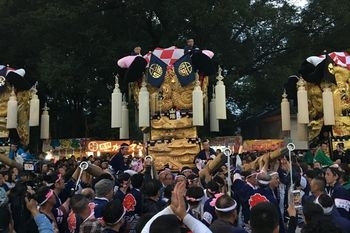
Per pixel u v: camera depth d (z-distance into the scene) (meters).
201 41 34.88
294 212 6.77
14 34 35.53
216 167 9.94
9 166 14.91
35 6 35.19
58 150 29.61
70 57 32.41
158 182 7.52
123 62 17.27
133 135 28.44
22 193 7.13
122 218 5.50
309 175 9.45
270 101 40.56
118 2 34.84
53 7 32.00
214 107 17.81
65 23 32.97
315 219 4.03
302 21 38.03
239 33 37.44
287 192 9.05
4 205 6.22
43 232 5.61
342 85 18.84
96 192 6.83
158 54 17.09
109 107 33.09
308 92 19.59
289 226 6.73
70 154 29.55
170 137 16.45
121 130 18.39
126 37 35.81
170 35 34.75
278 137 41.50
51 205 6.44
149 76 16.64
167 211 4.20
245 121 45.88
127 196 7.19
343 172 9.07
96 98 36.78
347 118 18.83
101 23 34.75
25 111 20.95
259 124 44.56
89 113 40.47
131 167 15.23
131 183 8.01
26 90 20.94
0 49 36.94
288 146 9.66
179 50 17.25
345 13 35.41
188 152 16.11
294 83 20.36
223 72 36.41
